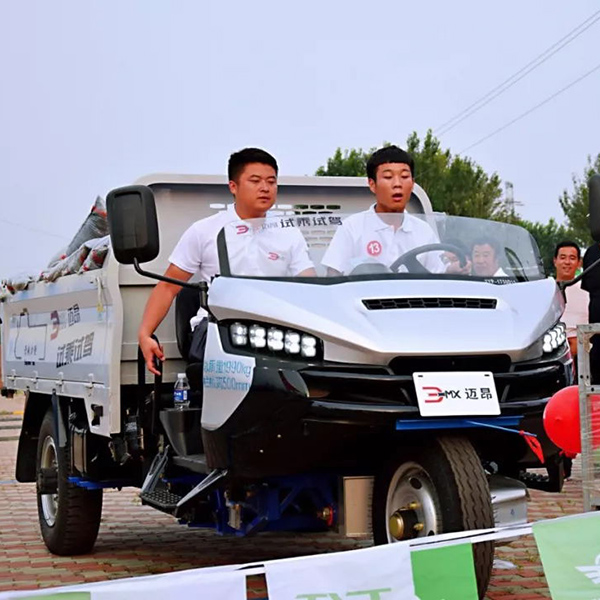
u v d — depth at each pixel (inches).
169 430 227.1
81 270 265.9
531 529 149.0
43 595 126.5
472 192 1882.4
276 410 188.4
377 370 187.2
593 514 148.0
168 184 289.9
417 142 1935.3
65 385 280.8
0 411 942.4
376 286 203.3
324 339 189.2
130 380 251.6
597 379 336.8
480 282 212.4
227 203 297.1
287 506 204.7
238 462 196.4
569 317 403.2
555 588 144.6
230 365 197.3
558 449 202.1
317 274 213.0
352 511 197.8
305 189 301.9
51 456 296.4
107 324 251.6
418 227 222.1
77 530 278.8
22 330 333.7
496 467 209.6
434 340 189.0
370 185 237.0
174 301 254.7
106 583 131.5
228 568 137.9
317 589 136.5
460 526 178.7
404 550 140.5
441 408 184.9
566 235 1883.6
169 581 130.8
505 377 192.2
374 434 188.9
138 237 200.5
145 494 229.9
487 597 219.6
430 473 184.2
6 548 297.6
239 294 201.6
